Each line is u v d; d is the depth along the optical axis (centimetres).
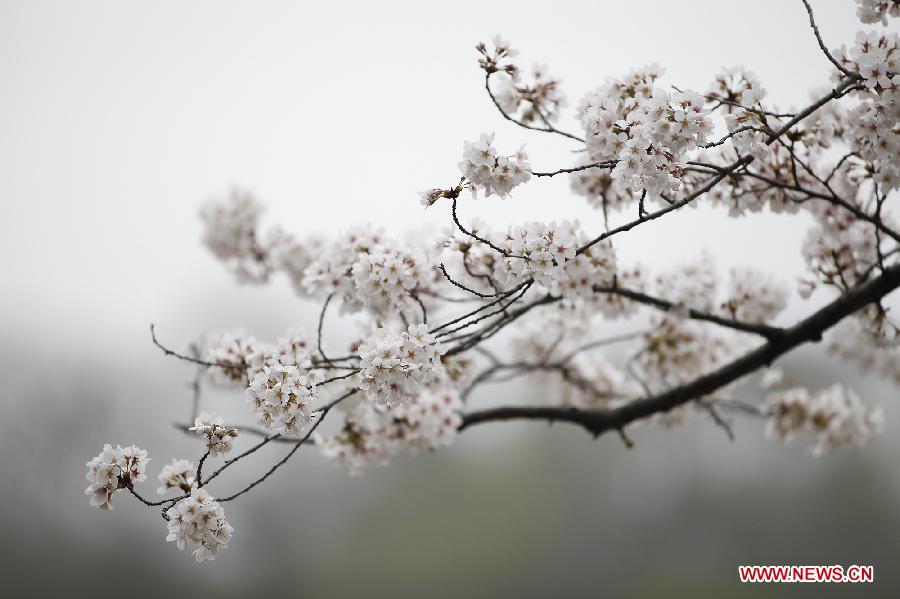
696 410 852
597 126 499
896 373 888
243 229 958
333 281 581
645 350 782
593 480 4691
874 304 625
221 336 605
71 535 3916
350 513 4550
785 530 4238
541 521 4544
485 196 455
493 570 4356
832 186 628
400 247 543
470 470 4734
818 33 456
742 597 4097
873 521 4109
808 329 607
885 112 468
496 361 708
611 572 4394
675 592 4219
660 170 453
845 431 845
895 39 457
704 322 804
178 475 465
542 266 467
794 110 500
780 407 843
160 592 4000
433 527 4500
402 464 4669
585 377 880
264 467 3675
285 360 495
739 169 584
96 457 441
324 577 4328
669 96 446
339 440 685
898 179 525
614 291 617
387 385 459
